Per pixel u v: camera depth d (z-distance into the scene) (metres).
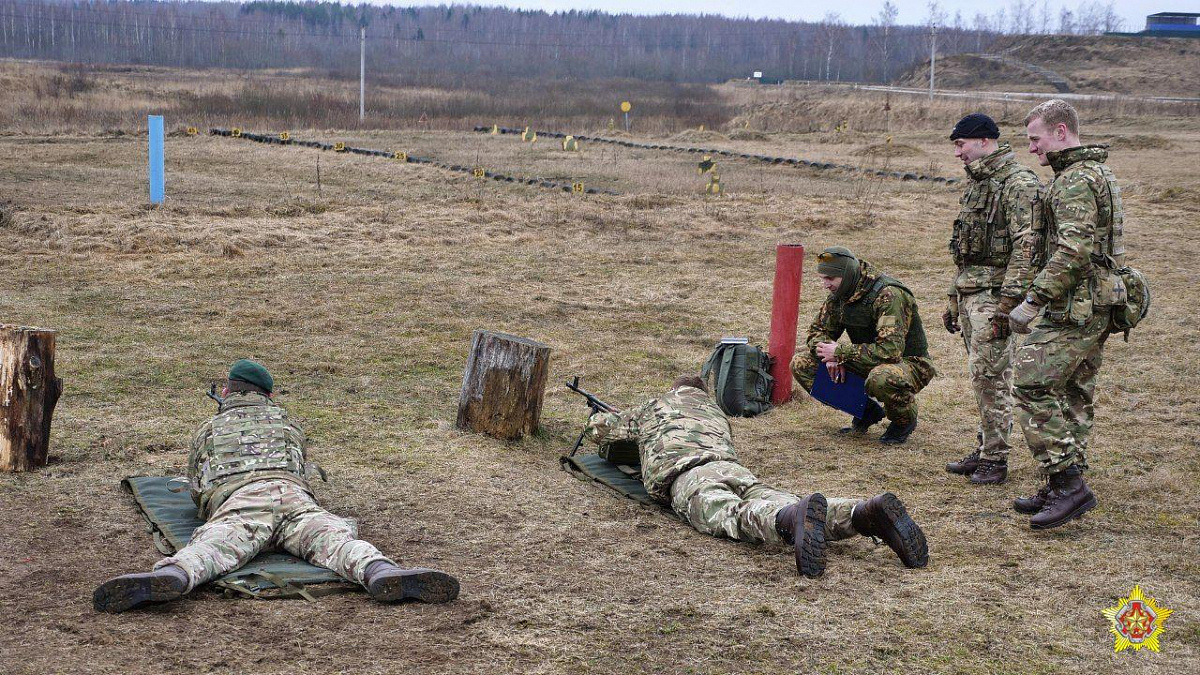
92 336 8.30
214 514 4.20
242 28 161.00
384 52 146.62
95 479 5.25
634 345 8.91
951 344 9.20
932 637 3.70
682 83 126.00
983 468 5.64
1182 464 5.84
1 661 3.28
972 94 75.06
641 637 3.64
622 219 14.87
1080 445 4.88
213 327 8.81
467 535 4.68
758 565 4.36
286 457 4.52
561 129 42.12
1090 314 4.58
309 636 3.54
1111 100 56.59
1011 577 4.26
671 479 4.93
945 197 18.62
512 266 11.89
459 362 8.13
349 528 4.16
